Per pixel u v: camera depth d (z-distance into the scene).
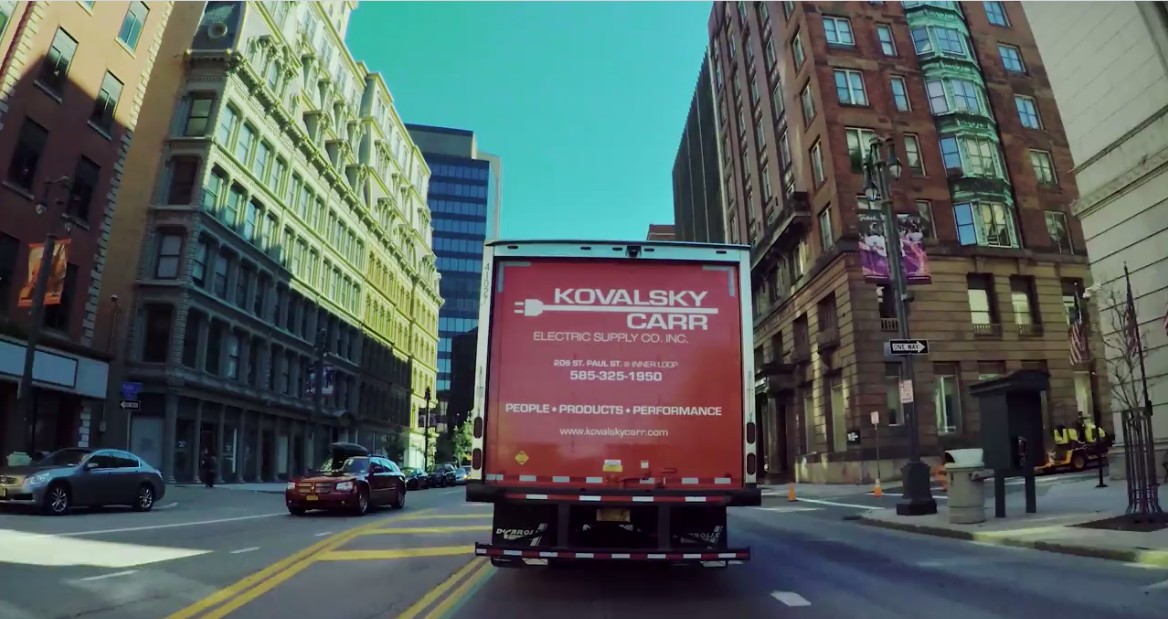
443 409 117.81
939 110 36.44
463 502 24.44
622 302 7.73
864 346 31.66
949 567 9.02
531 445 7.43
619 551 6.97
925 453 31.17
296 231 44.44
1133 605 6.51
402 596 7.27
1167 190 18.00
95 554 9.74
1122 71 19.36
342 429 53.19
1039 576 8.19
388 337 65.81
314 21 48.16
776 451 41.94
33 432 24.67
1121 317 16.70
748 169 50.75
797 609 6.58
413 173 74.62
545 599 7.13
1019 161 36.50
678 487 7.32
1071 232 36.31
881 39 37.56
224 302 35.84
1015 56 39.06
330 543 11.59
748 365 7.61
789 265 41.25
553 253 7.81
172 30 36.47
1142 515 11.12
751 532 13.66
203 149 34.53
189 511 18.27
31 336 20.38
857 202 33.94
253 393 38.78
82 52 26.03
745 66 50.69
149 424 31.75
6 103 22.86
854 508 19.80
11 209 23.09
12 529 12.30
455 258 128.50
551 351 7.62
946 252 33.69
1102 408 33.19
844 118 35.41
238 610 6.54
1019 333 33.41
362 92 59.09
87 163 26.55
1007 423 13.71
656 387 7.54
